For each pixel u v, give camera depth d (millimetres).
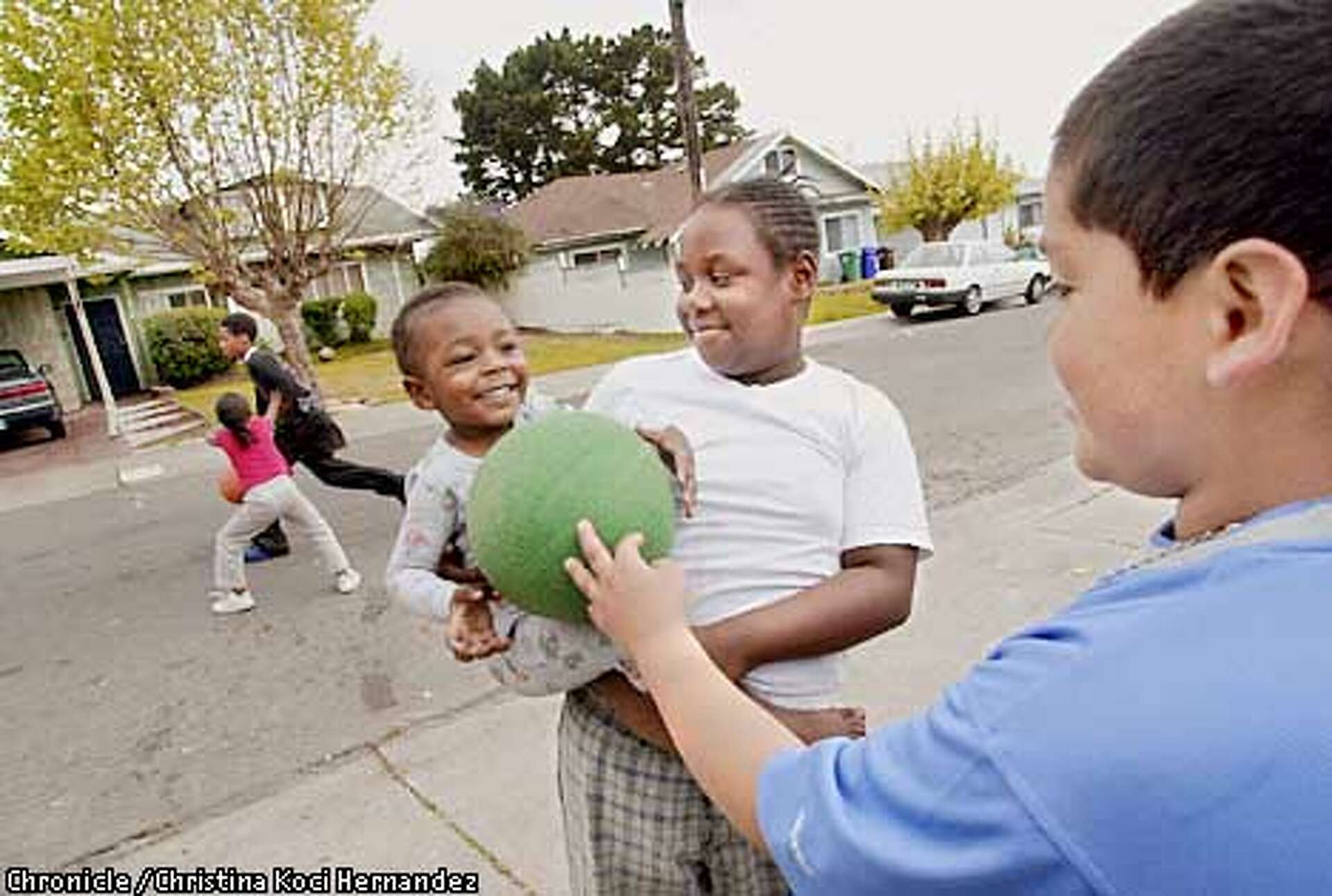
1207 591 527
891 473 1450
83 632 5086
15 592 6152
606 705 1473
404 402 13836
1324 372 523
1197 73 531
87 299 19516
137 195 12094
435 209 25594
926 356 12422
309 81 12617
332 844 2684
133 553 6906
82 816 3045
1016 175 26266
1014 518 4938
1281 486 555
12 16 11477
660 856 1469
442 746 3199
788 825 653
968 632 3574
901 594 1395
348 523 6770
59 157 11711
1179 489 607
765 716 794
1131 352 579
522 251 24062
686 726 820
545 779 2889
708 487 1401
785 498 1392
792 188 1509
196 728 3641
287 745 3381
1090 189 579
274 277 13180
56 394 16562
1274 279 511
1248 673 485
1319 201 496
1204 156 519
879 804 593
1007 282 17938
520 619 1347
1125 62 582
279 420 6020
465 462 1585
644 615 924
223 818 2922
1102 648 538
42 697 4180
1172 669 504
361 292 23391
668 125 44688
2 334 18281
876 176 32656
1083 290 603
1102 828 489
